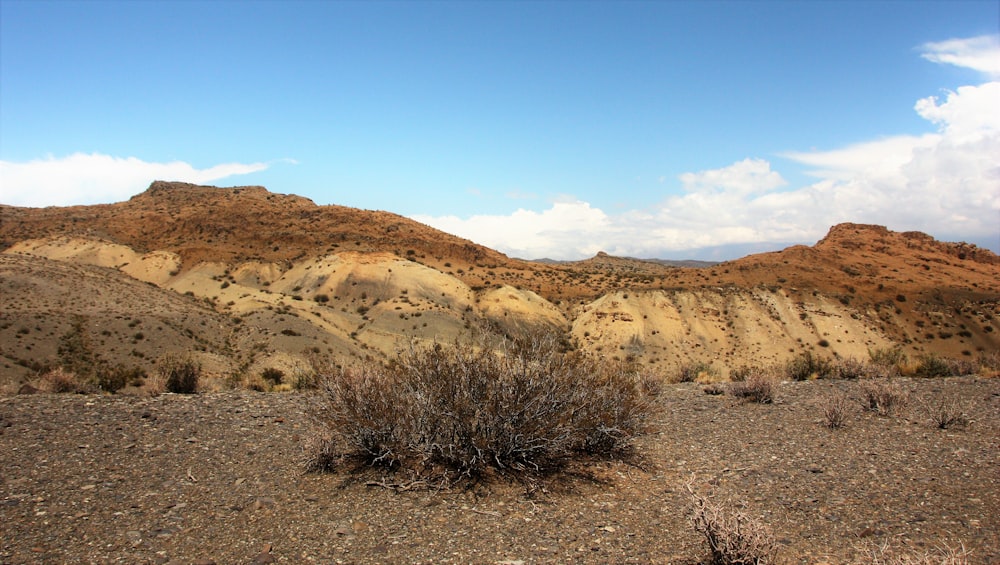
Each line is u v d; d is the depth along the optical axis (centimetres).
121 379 1595
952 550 425
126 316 5000
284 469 711
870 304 8694
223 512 563
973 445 829
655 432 902
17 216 14962
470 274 11825
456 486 646
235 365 4719
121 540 488
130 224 14738
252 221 14500
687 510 568
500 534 519
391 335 7412
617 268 18438
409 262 10988
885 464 741
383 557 468
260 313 6644
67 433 838
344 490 634
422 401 688
